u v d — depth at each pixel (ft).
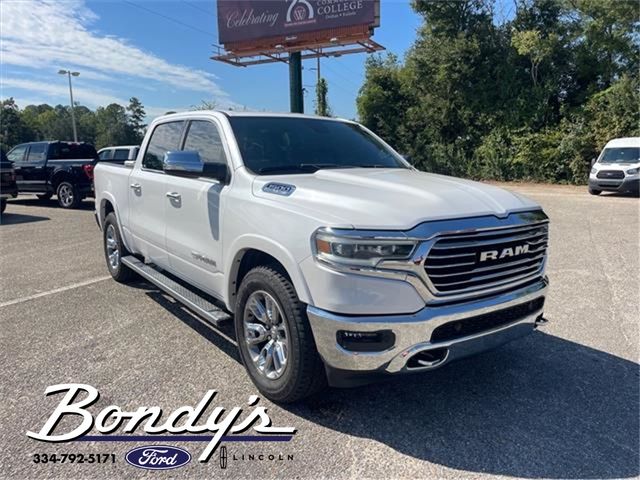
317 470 8.46
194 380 11.57
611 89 73.00
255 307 10.87
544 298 10.82
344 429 9.66
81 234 31.96
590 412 10.23
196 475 8.36
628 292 18.45
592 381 11.57
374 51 83.46
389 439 9.32
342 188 10.18
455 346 9.08
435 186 10.53
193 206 12.97
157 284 15.20
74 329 14.78
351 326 8.60
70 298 17.89
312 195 9.86
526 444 9.13
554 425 9.75
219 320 11.78
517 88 81.97
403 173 12.36
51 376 11.74
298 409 10.36
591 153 73.87
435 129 89.92
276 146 12.75
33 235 31.60
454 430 9.60
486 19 84.23
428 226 8.68
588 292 18.48
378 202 9.17
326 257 8.75
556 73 80.43
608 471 8.38
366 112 97.81
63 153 49.16
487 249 9.24
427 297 8.72
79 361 12.55
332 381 9.27
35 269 22.38
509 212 9.80
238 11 86.69
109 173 19.22
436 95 88.07
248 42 86.94
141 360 12.62
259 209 10.43
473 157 85.25
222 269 11.94
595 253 25.21
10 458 8.77
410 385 11.41
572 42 81.10
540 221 10.32
